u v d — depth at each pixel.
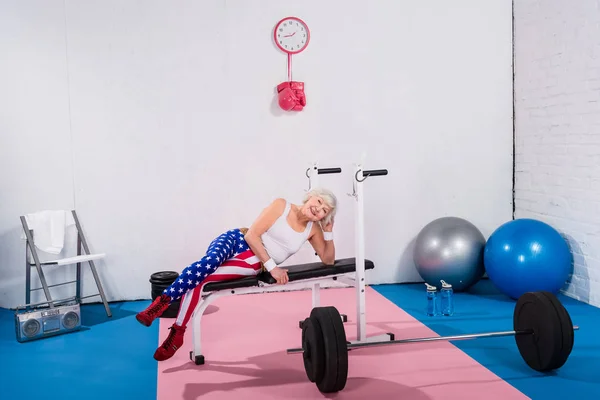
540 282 3.97
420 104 4.67
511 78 4.77
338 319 2.69
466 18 4.67
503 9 4.71
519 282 4.00
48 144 4.22
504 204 4.85
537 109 4.50
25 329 3.55
